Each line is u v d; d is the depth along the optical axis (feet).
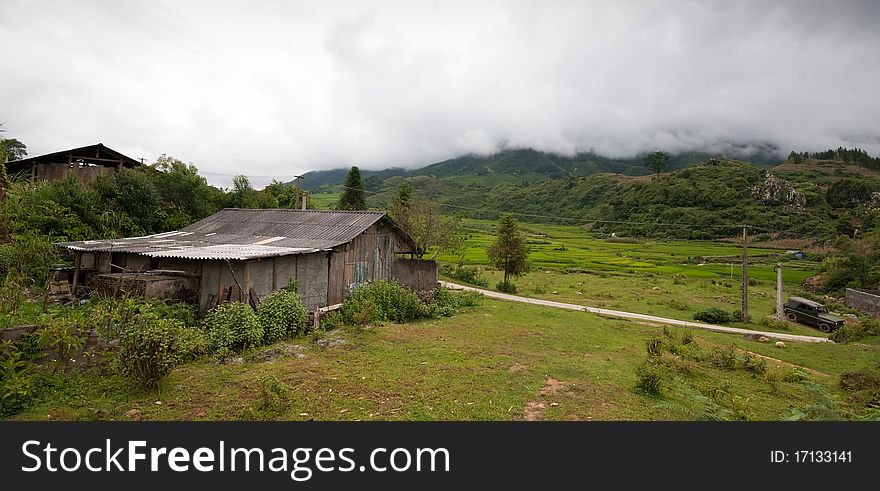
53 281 47.03
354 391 29.71
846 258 132.36
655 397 32.40
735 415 27.94
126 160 90.53
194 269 47.88
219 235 63.36
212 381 29.68
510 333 53.62
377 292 57.47
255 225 66.59
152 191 74.95
